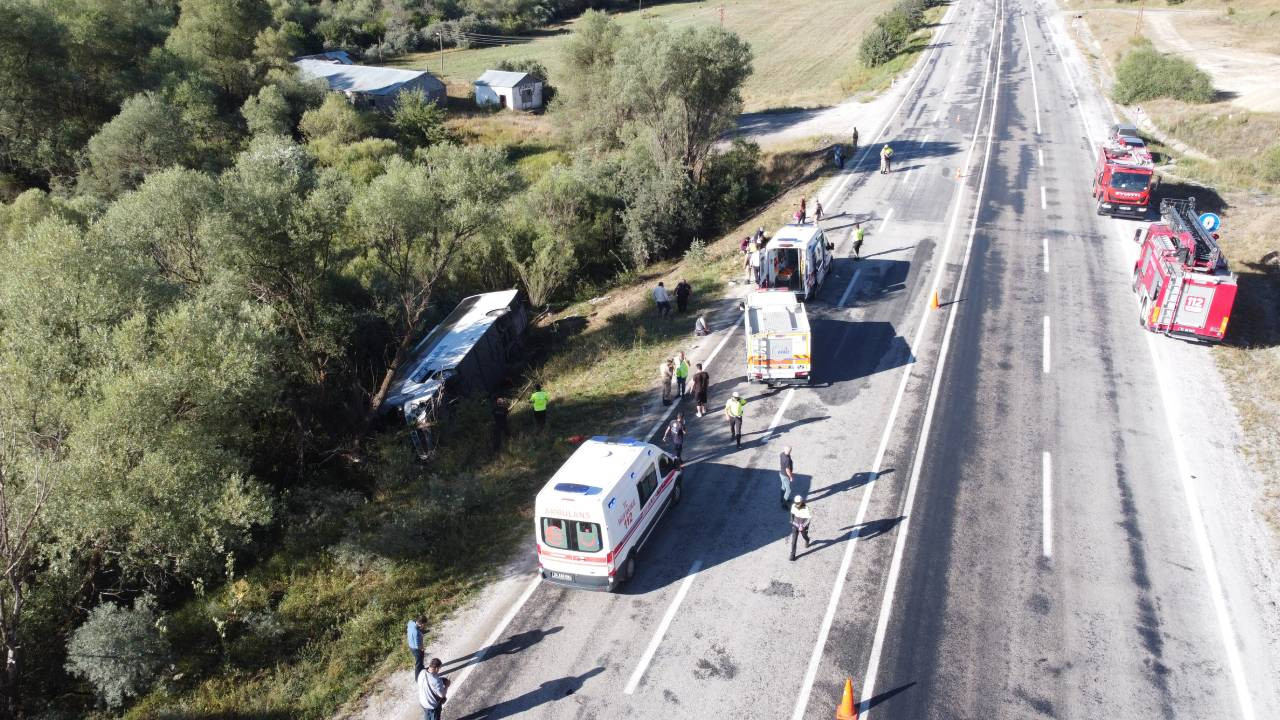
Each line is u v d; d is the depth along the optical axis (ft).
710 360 89.15
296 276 81.71
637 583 55.42
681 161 149.07
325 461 81.56
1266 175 131.54
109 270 67.21
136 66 215.72
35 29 179.32
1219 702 43.62
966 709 43.80
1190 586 52.01
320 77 251.60
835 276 107.65
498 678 48.24
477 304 110.73
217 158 189.47
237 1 242.78
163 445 55.88
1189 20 279.08
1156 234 90.94
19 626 52.65
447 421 83.82
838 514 61.05
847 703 42.60
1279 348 80.59
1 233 102.22
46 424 55.93
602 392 85.56
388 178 89.86
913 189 140.67
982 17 323.16
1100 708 43.50
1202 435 68.54
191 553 55.42
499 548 61.67
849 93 239.71
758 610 51.98
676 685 46.52
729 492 65.00
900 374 81.87
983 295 98.53
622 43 203.10
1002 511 60.13
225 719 47.34
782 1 468.34
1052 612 50.34
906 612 51.01
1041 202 129.80
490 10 437.58
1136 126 172.45
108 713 49.34
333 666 50.72
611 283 130.93
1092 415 72.38
